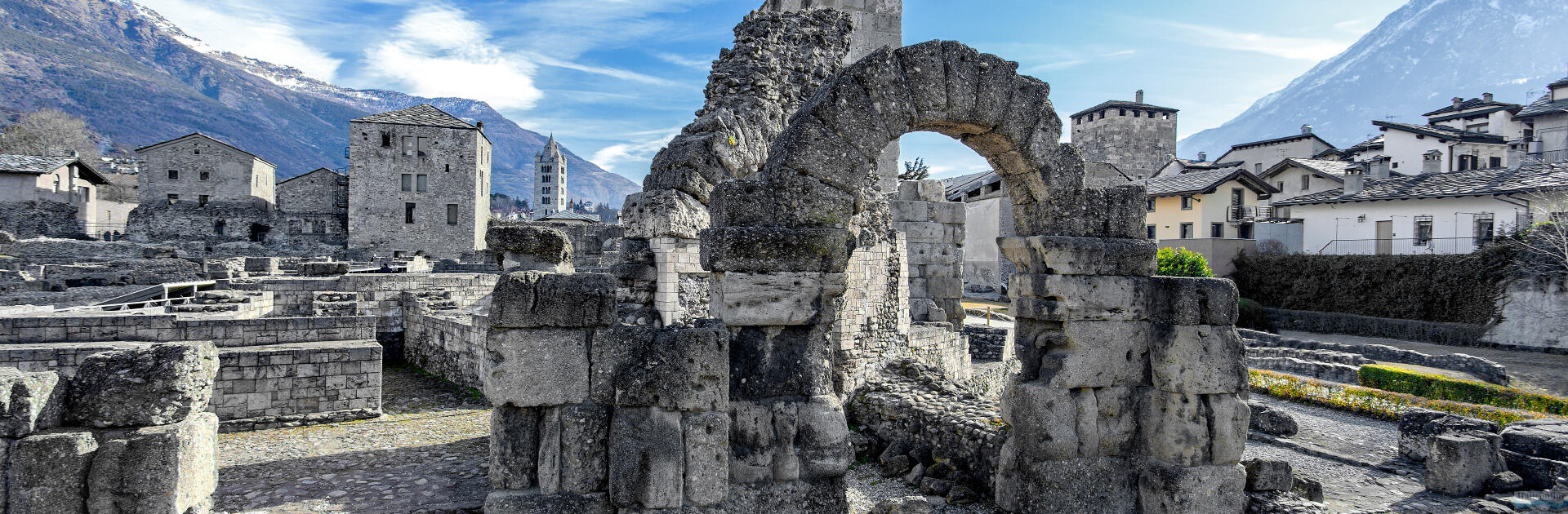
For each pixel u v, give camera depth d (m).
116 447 7.04
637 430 7.77
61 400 7.14
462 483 10.45
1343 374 25.69
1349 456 15.80
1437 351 33.94
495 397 7.52
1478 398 21.52
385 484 10.44
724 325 8.17
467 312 22.86
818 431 8.45
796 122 8.60
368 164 67.94
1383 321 38.69
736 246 8.17
